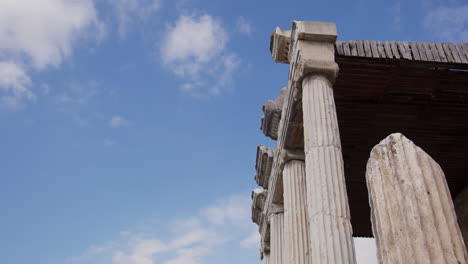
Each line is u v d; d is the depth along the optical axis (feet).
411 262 14.03
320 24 42.57
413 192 15.17
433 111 50.37
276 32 47.73
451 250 14.07
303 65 40.57
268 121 59.11
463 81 45.50
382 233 15.42
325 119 38.29
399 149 16.34
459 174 62.85
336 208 34.12
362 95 48.26
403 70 44.27
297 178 48.08
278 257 55.77
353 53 42.34
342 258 32.07
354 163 59.16
